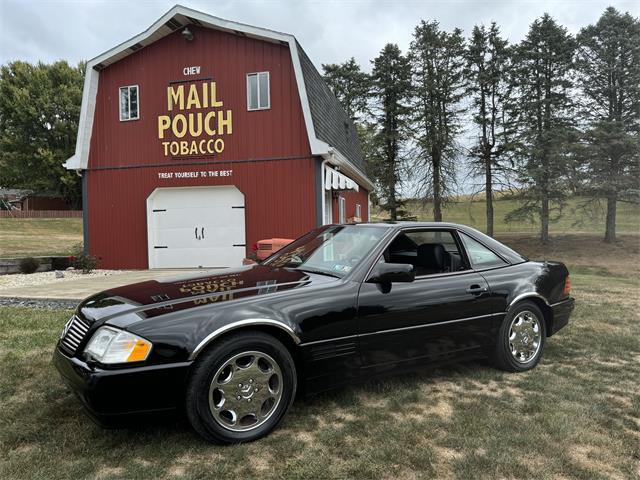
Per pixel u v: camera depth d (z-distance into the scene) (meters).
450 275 3.99
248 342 2.93
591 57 29.72
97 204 13.86
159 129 13.42
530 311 4.37
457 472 2.60
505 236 36.16
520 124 30.41
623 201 30.02
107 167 13.77
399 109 32.03
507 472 2.60
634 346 5.08
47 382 3.88
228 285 3.45
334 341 3.26
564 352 4.88
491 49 30.55
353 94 35.72
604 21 29.03
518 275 4.36
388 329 3.50
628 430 3.12
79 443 2.87
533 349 4.39
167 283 3.66
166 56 13.34
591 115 30.08
